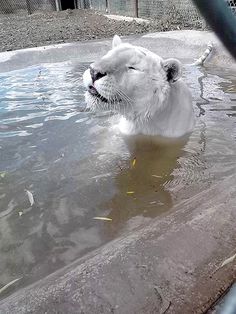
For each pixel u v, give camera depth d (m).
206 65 1.92
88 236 0.70
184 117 1.12
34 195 0.83
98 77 0.96
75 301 0.47
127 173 0.92
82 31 2.84
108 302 0.46
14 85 1.64
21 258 0.64
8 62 1.94
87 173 0.92
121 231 0.70
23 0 4.50
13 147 1.04
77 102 1.40
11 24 3.45
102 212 0.77
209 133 1.13
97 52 2.18
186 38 2.18
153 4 3.10
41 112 1.30
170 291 0.48
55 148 1.04
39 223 0.74
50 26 3.18
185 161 0.98
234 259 0.52
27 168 0.94
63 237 0.70
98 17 3.52
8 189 0.85
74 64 2.02
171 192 0.83
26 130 1.15
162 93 1.04
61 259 0.64
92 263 0.54
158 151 1.04
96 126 1.19
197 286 0.48
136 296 0.47
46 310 0.46
